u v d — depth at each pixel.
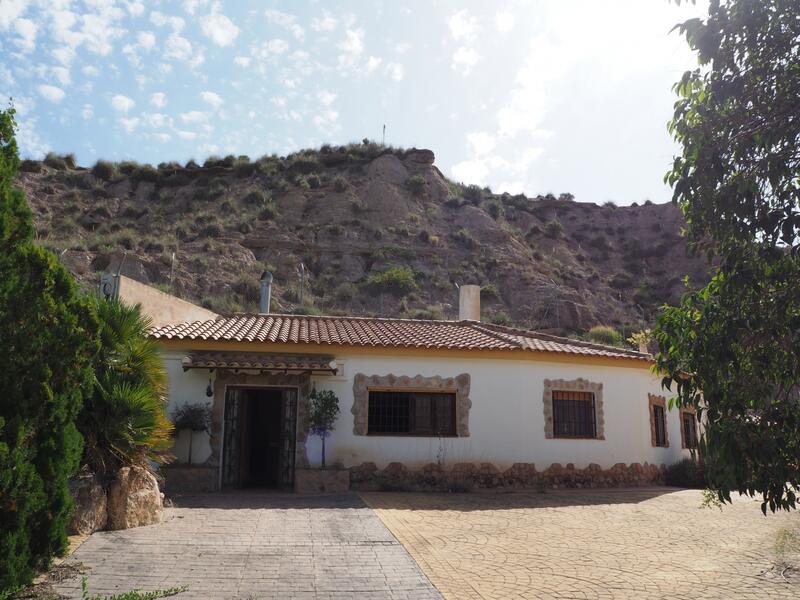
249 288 41.75
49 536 6.85
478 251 54.00
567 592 6.81
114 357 9.70
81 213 51.25
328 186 58.78
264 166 62.09
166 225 50.91
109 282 13.45
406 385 15.25
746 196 4.25
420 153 65.31
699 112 4.62
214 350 14.75
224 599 6.31
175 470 13.87
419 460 14.99
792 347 4.09
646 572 7.69
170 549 8.12
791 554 8.64
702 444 4.34
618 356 16.64
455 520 10.90
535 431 15.73
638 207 69.44
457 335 17.33
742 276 4.17
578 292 51.66
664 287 55.81
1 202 6.27
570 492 15.12
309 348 14.96
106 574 6.96
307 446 14.63
